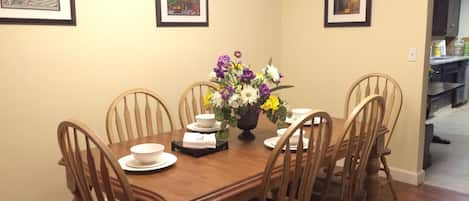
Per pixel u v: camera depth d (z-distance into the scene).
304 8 4.05
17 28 2.44
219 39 3.66
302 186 1.72
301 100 4.21
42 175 2.66
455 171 3.83
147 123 2.71
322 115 1.65
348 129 1.89
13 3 2.41
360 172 2.09
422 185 3.47
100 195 1.53
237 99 2.05
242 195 1.62
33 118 2.57
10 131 2.47
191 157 1.95
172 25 3.26
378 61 3.58
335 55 3.88
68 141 1.53
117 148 2.13
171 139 2.30
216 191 1.55
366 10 3.59
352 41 3.73
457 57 6.92
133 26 3.01
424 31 3.27
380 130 2.36
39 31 2.53
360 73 3.72
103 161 1.44
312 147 1.68
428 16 3.26
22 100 2.51
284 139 1.54
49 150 2.67
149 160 1.79
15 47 2.45
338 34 3.82
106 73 2.90
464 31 7.46
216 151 2.03
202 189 1.55
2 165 2.46
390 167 3.62
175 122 3.39
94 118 2.87
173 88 3.35
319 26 3.96
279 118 2.16
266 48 4.13
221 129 2.14
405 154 3.52
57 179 2.74
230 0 3.71
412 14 3.32
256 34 4.00
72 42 2.69
